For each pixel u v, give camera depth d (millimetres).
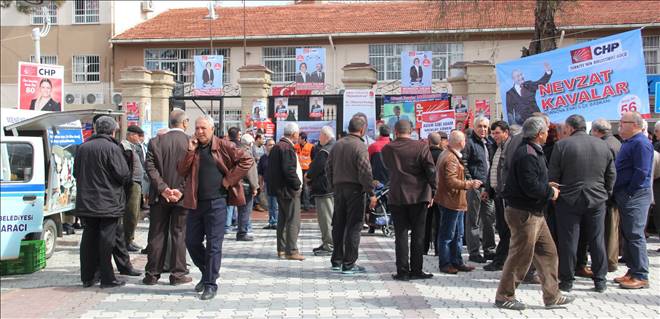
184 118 8008
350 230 8453
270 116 16922
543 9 15180
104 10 31781
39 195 8773
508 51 27969
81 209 7535
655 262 9242
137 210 10039
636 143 7453
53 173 9984
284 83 29875
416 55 16609
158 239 7898
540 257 6652
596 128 7941
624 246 7918
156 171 7703
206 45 30750
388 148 8109
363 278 8266
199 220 7246
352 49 29625
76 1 31922
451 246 8586
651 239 11508
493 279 8125
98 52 31641
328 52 29797
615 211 8242
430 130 13188
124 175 7668
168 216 7984
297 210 9672
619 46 10164
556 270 6625
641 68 10047
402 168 7980
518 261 6555
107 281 7715
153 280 7891
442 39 23203
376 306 6805
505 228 8500
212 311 6648
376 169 11711
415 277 8148
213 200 7141
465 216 10289
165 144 7785
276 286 7812
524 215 6465
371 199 8414
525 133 6445
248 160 7215
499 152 8555
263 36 29719
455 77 16016
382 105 15727
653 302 6871
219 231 7230
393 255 9984
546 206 7055
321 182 9984
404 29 28703
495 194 8578
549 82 10711
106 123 7758
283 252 9781
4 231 8445
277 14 32312
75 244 11172
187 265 9008
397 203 7984
